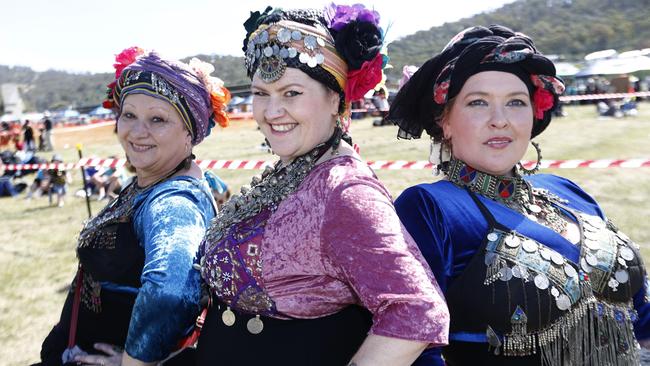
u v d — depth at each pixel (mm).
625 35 105000
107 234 1984
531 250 1699
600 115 21672
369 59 1560
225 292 1557
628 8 114875
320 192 1451
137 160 2092
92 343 2014
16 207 10695
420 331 1284
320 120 1558
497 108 1814
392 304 1312
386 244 1342
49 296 5359
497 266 1686
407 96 2025
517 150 1848
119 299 1968
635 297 1928
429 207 1810
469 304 1701
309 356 1479
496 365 1716
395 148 15672
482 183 1876
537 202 1938
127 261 1940
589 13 118125
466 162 1916
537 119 2027
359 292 1361
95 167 11000
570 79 34125
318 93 1540
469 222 1775
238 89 39250
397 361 1298
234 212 1617
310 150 1573
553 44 108812
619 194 8203
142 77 2080
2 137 24641
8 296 5363
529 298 1656
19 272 6172
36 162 15531
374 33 1577
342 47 1541
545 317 1663
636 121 19516
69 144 25125
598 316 1732
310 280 1463
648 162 5285
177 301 1704
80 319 2043
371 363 1301
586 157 12133
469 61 1804
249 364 1526
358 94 1605
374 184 1438
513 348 1683
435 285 1384
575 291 1692
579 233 1850
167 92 2080
